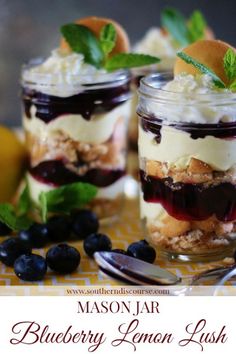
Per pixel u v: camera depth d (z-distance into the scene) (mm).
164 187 493
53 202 543
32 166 562
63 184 550
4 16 861
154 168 495
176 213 492
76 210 554
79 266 504
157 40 654
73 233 552
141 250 497
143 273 467
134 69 621
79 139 542
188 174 483
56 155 545
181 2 887
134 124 631
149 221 512
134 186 646
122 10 884
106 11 880
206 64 495
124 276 467
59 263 489
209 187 484
